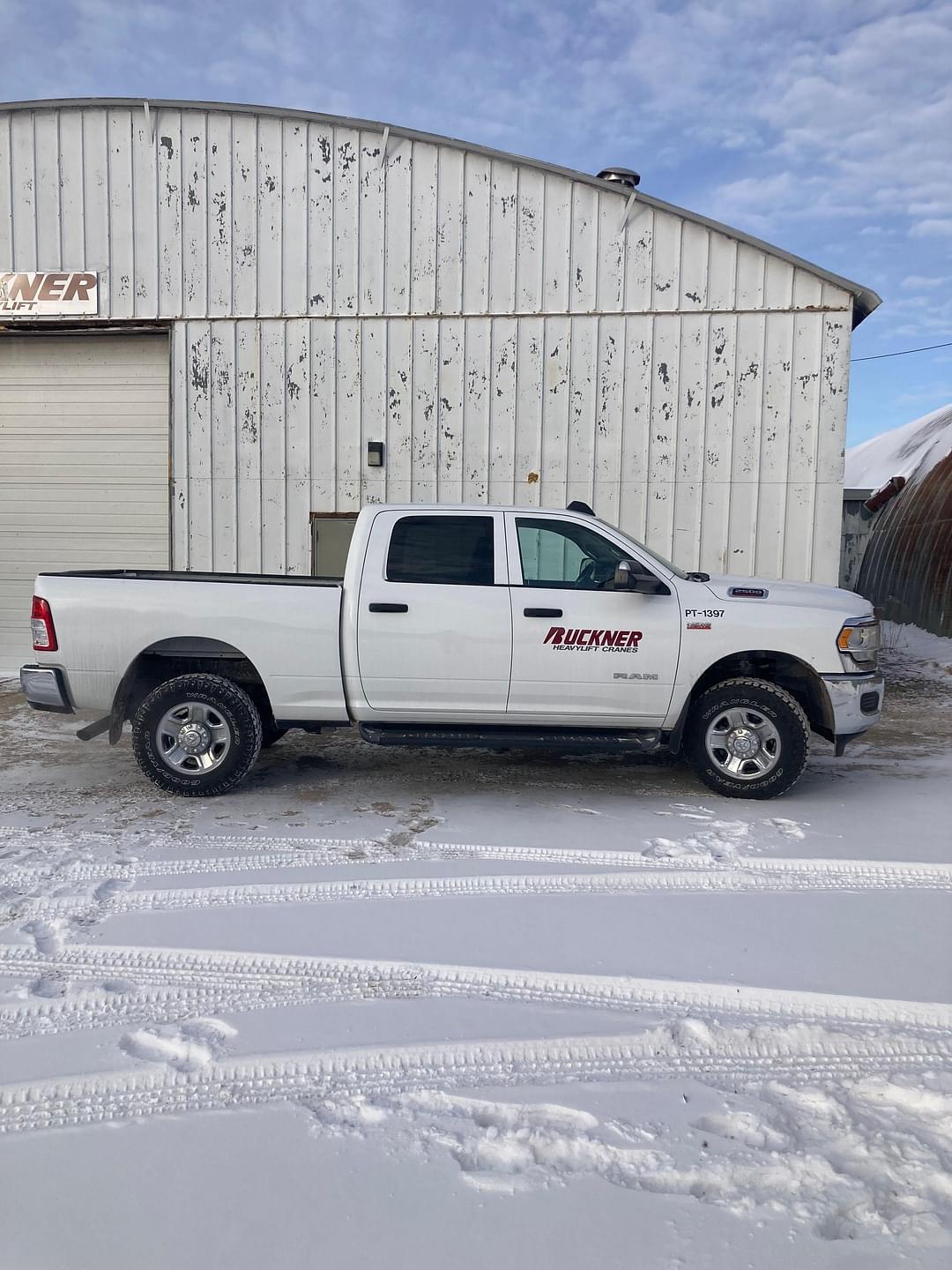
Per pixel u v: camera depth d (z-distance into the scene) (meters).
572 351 10.31
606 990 3.50
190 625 6.00
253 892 4.48
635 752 7.48
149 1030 3.21
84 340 11.09
